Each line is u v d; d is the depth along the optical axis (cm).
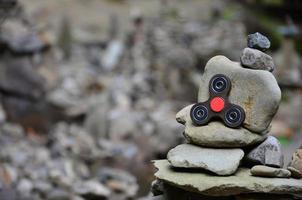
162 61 2153
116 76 2169
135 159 1541
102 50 2486
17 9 1778
